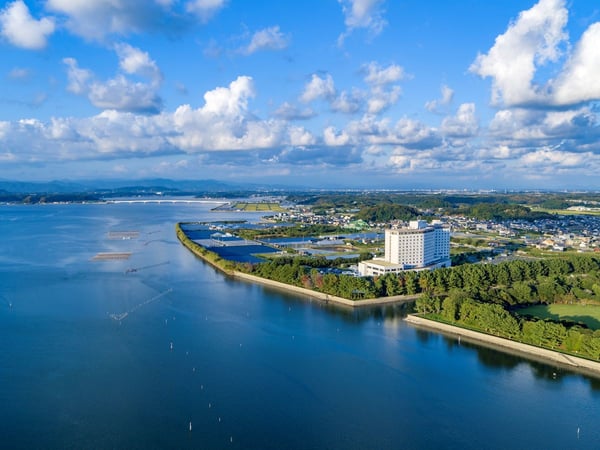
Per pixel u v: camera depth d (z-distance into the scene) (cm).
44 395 19050
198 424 17225
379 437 16700
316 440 16438
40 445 15888
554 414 18312
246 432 16812
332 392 19788
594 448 16225
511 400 19338
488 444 16400
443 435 16888
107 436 16412
